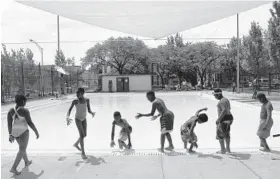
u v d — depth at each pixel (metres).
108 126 10.44
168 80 55.00
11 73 26.81
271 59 22.67
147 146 6.97
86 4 5.27
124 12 5.96
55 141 7.91
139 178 4.53
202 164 5.14
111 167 5.09
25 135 4.92
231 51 46.50
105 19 6.59
